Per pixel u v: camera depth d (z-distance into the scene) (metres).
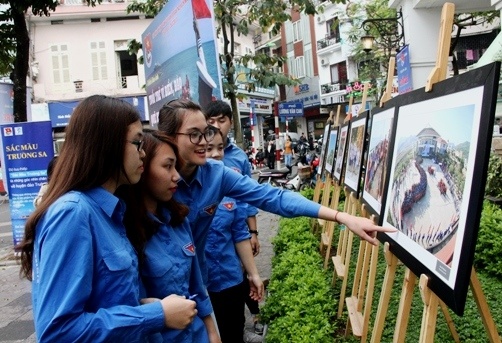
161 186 1.65
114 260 1.30
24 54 7.25
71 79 19.33
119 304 1.31
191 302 1.42
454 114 1.41
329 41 26.62
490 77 1.20
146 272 1.56
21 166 6.80
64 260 1.21
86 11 19.08
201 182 2.15
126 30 19.58
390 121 2.18
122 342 1.26
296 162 14.57
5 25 7.51
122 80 19.56
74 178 1.31
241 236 2.81
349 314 2.81
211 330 1.90
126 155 1.37
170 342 1.59
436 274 1.39
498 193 5.38
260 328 3.53
